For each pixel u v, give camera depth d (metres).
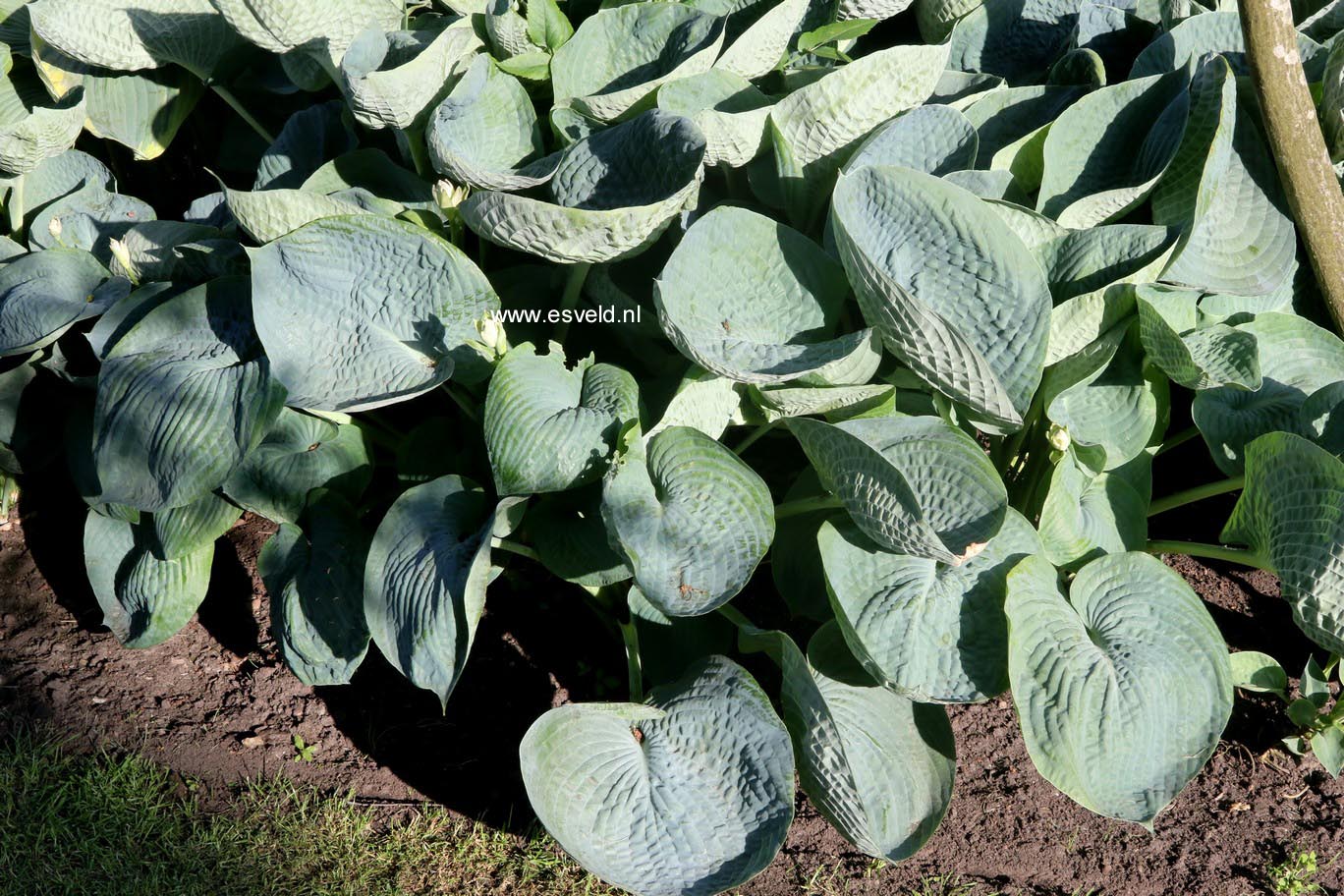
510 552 1.90
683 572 1.65
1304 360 1.88
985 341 1.73
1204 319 1.85
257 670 1.99
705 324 1.75
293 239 1.77
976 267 1.73
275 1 1.90
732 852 1.65
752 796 1.66
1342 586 1.66
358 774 1.88
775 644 1.70
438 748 1.91
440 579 1.71
